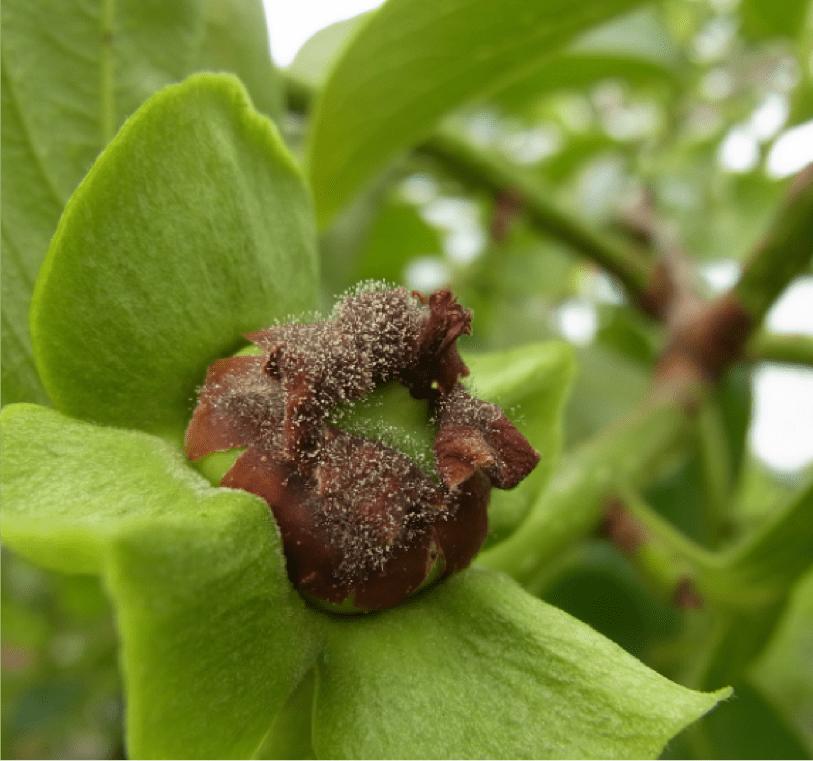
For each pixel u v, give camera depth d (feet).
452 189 0.39
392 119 0.20
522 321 0.35
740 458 0.31
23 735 0.37
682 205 0.38
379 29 0.18
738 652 0.21
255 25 0.18
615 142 0.39
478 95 0.20
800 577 0.20
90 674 0.37
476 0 0.18
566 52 0.34
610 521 0.20
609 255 0.29
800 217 0.22
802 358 0.25
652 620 0.26
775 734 0.21
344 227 0.29
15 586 0.39
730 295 0.23
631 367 0.34
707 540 0.28
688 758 0.21
